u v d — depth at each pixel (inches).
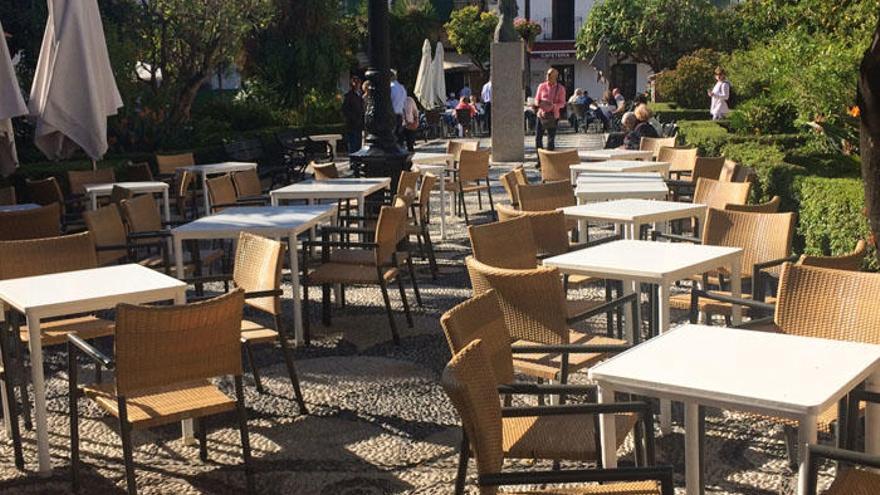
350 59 1487.5
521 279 176.1
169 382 167.0
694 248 216.1
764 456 188.4
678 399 122.0
